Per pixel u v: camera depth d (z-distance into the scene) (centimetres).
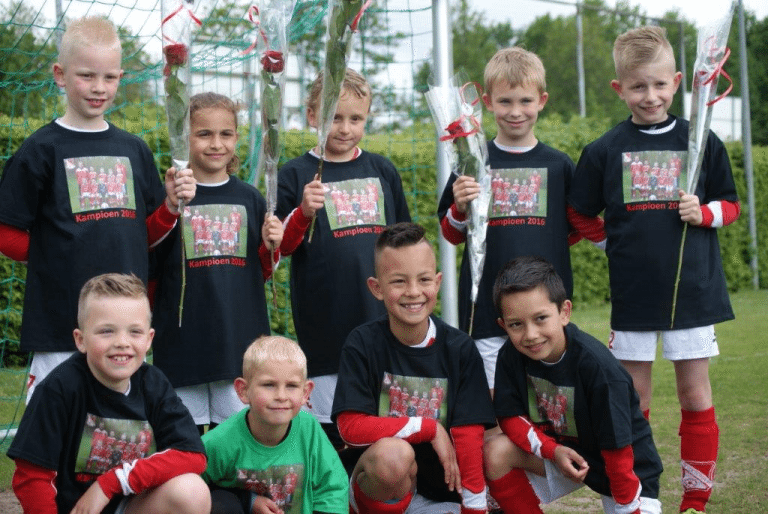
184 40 339
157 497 292
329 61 351
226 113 386
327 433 404
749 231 1409
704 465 387
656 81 392
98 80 347
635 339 397
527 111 409
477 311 409
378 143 960
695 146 383
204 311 375
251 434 320
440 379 341
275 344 312
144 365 308
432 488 345
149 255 377
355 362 340
